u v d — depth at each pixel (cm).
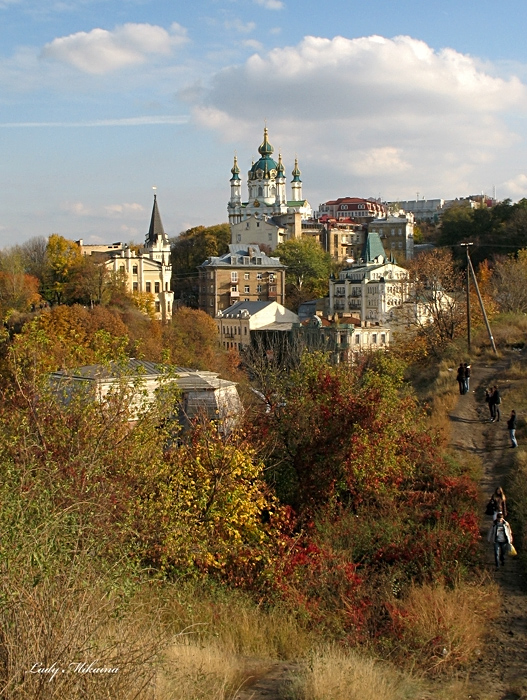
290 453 2438
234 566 1786
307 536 2027
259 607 1596
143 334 8106
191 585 1598
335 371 2842
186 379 3212
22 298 9312
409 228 18362
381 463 2439
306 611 1555
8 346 2153
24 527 1016
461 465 2605
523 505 2111
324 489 2370
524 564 1811
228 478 1925
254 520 1934
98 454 1711
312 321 10138
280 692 1097
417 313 6612
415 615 1499
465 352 4597
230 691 1066
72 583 939
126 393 2025
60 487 1301
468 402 3444
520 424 3011
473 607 1567
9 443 1560
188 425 2961
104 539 1232
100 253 14262
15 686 759
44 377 2012
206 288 14075
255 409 2777
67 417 1833
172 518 1719
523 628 1501
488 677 1282
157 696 871
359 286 11981
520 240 12281
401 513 2205
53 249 10788
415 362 5194
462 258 12775
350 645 1427
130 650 863
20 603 825
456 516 2095
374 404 2494
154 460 1848
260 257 14075
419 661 1350
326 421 2433
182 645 1165
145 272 12438
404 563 1859
